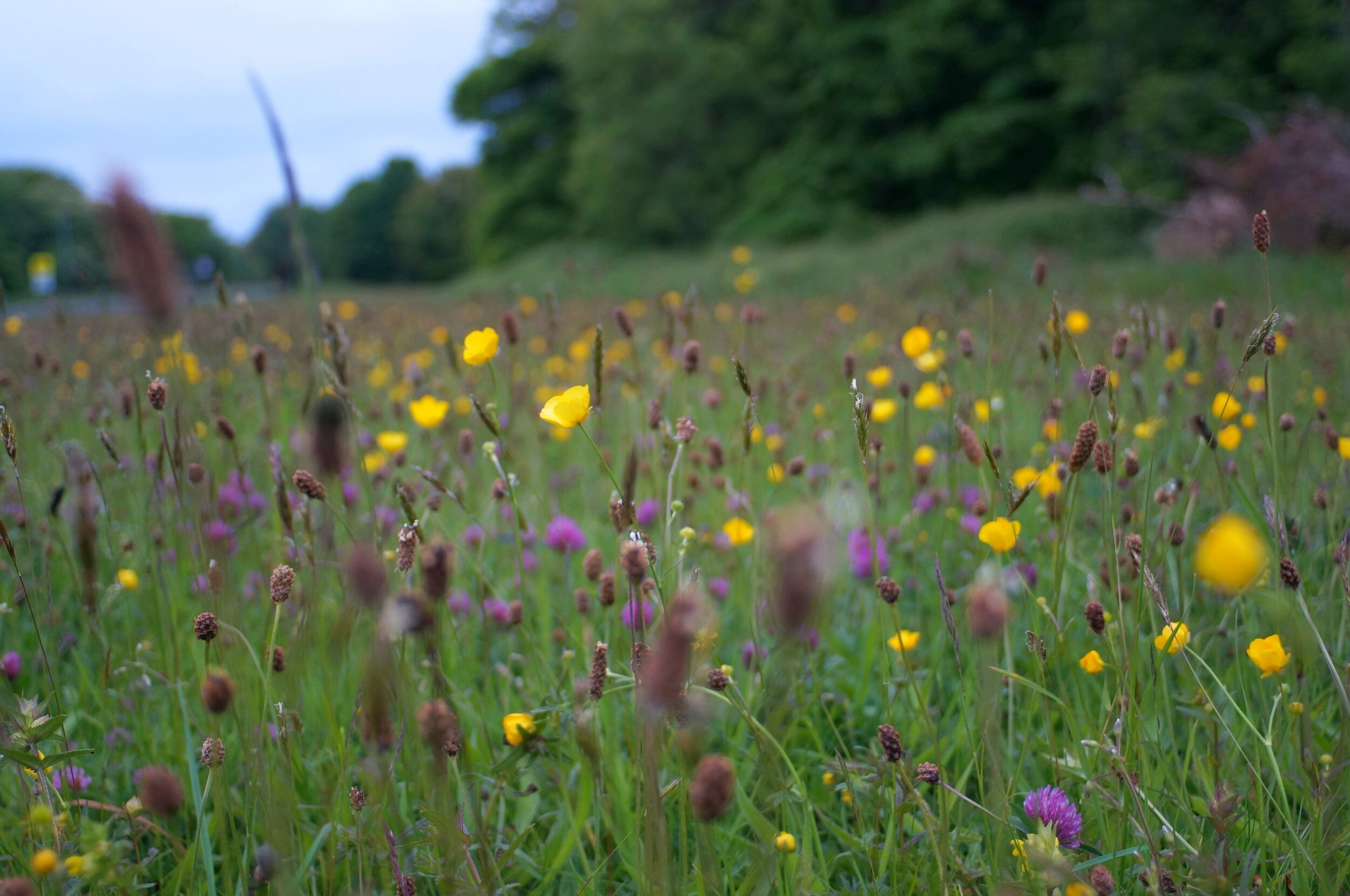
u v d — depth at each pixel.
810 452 2.84
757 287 12.03
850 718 1.60
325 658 1.40
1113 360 2.49
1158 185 14.20
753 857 1.16
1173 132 14.70
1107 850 1.16
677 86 22.31
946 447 2.24
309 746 1.52
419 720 0.84
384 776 1.00
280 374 3.58
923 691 1.49
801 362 4.19
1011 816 1.17
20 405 2.62
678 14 25.64
